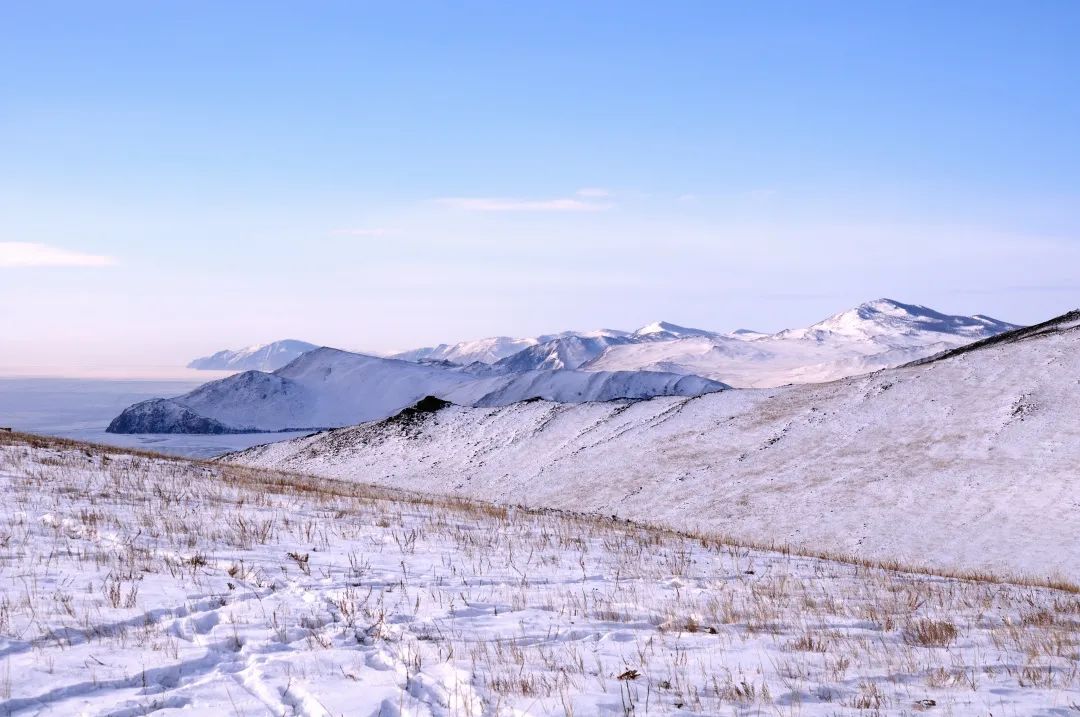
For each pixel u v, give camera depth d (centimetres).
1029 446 4809
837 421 5984
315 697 614
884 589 1388
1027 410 5256
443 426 8806
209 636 794
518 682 677
